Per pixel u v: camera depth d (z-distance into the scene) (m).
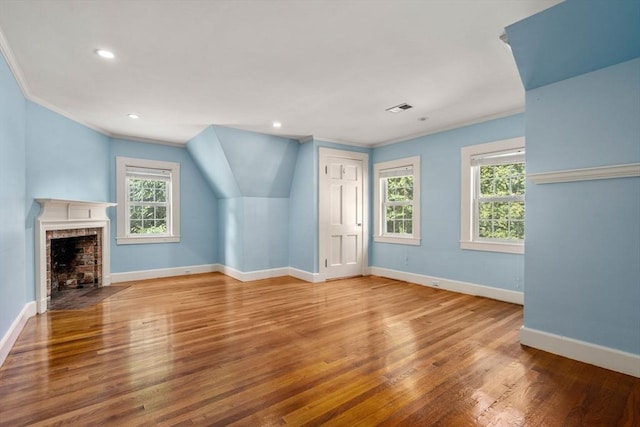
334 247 5.10
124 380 1.96
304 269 5.09
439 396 1.80
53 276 4.26
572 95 2.27
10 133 2.54
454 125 4.18
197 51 2.29
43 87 2.94
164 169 5.24
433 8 1.82
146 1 1.74
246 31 2.04
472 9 1.83
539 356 2.29
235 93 3.09
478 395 1.81
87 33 2.05
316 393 1.83
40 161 3.34
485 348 2.44
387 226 5.33
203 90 3.01
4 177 2.39
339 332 2.78
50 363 2.19
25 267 3.05
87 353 2.35
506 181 3.80
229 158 4.57
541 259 2.42
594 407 1.69
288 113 3.71
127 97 3.19
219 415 1.62
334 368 2.12
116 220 4.79
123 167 4.83
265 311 3.40
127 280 4.92
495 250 3.81
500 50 2.30
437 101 3.33
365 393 1.83
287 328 2.88
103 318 3.16
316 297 3.98
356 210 5.32
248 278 5.03
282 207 5.42
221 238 5.72
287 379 1.98
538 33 2.02
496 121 3.78
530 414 1.63
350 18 1.91
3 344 2.25
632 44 1.92
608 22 1.84
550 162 2.37
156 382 1.94
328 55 2.36
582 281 2.22
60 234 3.73
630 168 2.00
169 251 5.32
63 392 1.83
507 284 3.73
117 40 2.14
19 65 2.49
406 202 4.97
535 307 2.45
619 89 2.07
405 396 1.80
